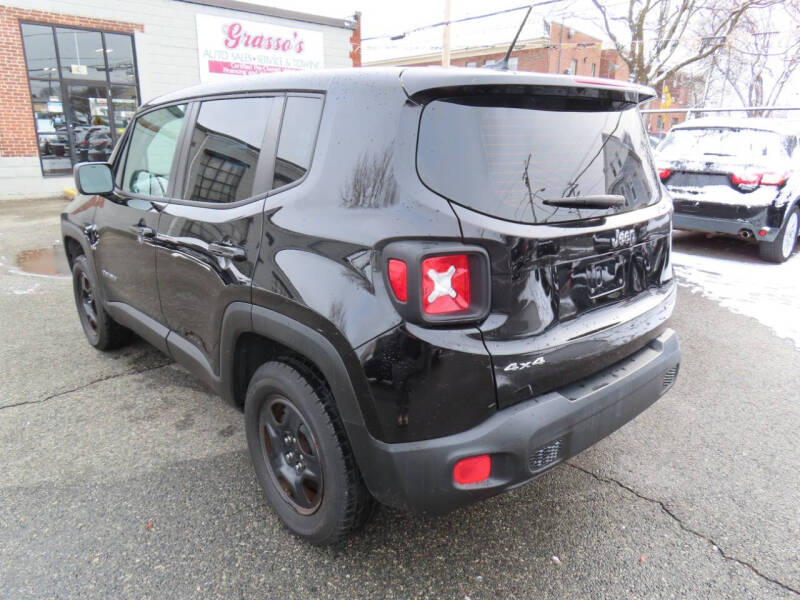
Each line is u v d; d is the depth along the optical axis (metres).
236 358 2.54
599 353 2.13
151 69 14.64
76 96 13.95
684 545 2.35
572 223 2.02
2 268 6.96
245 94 2.59
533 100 2.05
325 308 1.93
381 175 1.89
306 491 2.32
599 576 2.19
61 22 13.27
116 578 2.16
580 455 3.02
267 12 16.03
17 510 2.54
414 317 1.75
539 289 1.92
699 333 4.77
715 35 22.05
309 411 2.11
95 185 3.40
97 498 2.63
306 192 2.12
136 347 4.45
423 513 1.92
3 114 12.97
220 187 2.61
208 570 2.21
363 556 2.29
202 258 2.59
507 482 1.88
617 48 22.66
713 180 6.88
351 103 2.05
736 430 3.27
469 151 1.86
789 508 2.58
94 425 3.29
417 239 1.75
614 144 2.33
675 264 6.96
